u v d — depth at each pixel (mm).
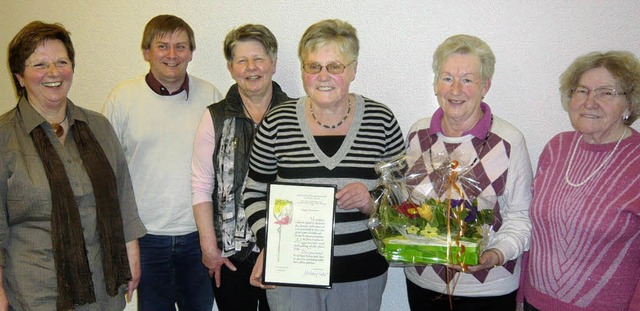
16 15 2621
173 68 2053
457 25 2070
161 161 2107
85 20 2502
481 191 1583
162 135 2104
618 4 1922
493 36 2047
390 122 1710
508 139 1636
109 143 1813
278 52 2270
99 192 1701
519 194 1646
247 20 2281
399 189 1598
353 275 1639
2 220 1545
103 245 1717
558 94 2029
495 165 1630
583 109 1496
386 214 1523
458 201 1498
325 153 1614
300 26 2223
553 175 1613
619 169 1456
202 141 1938
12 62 1579
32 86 1571
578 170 1544
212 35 2336
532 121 2076
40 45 1559
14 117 1602
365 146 1630
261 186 1743
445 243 1476
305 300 1646
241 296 2008
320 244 1565
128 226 1893
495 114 2109
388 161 1640
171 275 2197
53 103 1611
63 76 1600
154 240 2131
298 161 1621
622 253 1440
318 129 1641
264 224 1658
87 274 1650
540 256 1596
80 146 1692
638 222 1408
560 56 2004
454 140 1688
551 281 1556
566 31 1982
